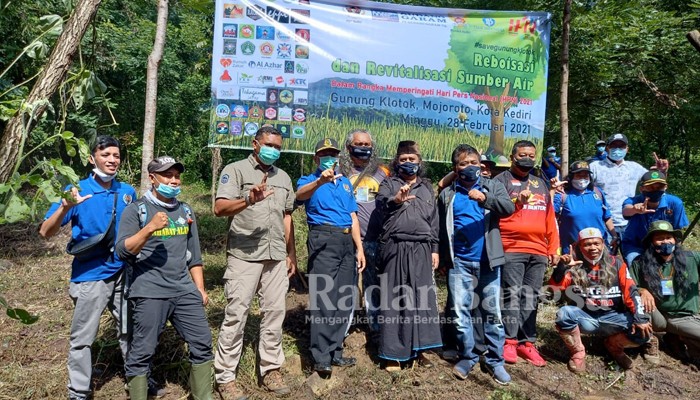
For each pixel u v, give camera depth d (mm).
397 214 3666
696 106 6734
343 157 4332
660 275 4168
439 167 11219
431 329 3654
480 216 3742
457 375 3709
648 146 15453
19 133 2080
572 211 4598
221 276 5227
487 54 5133
